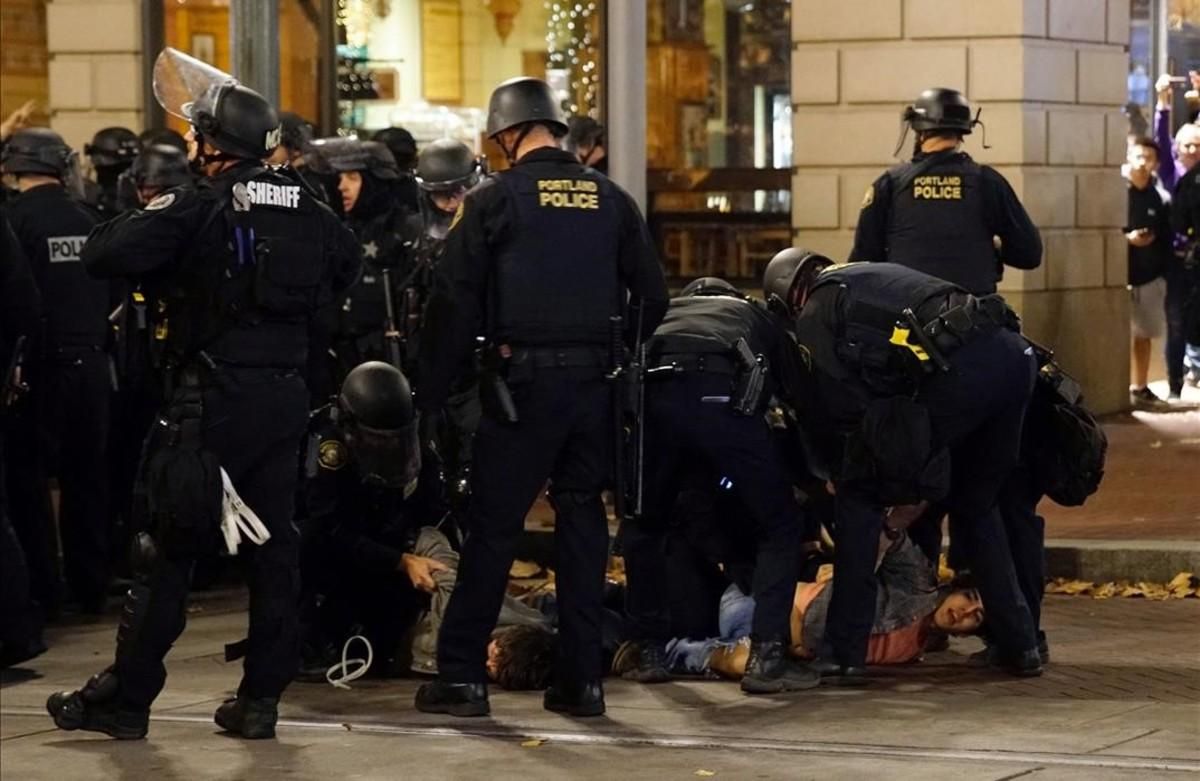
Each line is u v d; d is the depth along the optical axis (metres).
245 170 12.87
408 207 17.09
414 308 16.48
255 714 13.25
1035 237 17.92
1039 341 26.27
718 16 27.33
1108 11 27.09
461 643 13.76
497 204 13.29
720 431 13.98
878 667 15.12
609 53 18.33
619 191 13.65
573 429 13.41
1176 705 13.67
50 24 28.30
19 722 14.08
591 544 13.62
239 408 12.76
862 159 26.41
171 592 13.05
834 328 14.04
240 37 17.95
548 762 12.42
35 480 17.88
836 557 14.44
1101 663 15.21
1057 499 15.04
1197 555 18.19
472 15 27.53
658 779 11.93
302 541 14.84
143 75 28.08
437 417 13.45
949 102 17.89
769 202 27.27
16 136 17.92
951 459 14.42
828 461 14.41
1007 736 12.77
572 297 13.30
